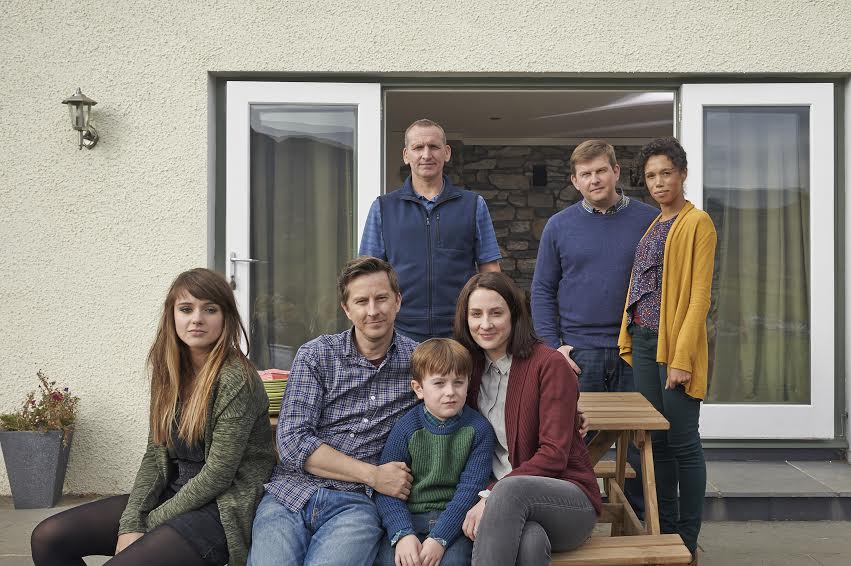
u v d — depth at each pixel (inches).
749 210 169.0
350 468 89.2
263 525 86.5
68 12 159.3
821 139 165.5
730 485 149.8
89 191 161.2
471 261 127.7
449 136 352.5
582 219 131.1
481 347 96.0
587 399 116.1
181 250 161.9
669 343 112.2
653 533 101.8
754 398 169.6
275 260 168.9
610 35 160.2
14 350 161.8
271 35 160.2
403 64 160.4
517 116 302.2
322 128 167.3
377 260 94.6
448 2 159.9
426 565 84.2
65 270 161.5
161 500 91.7
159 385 91.6
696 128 165.9
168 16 159.9
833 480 152.6
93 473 162.4
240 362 91.0
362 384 94.1
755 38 160.1
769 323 169.6
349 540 84.7
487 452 91.4
